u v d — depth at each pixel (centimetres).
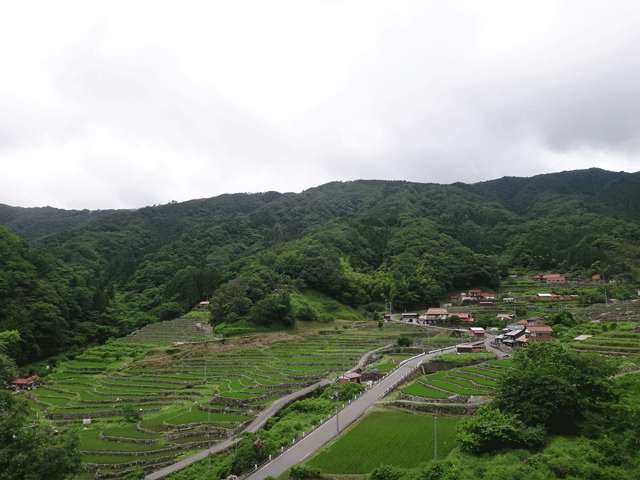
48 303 15675
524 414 5347
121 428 7669
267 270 19375
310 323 16500
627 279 18738
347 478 4575
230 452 5972
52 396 10444
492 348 12075
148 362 12531
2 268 15538
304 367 11156
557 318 13125
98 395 10088
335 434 5938
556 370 5697
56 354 14838
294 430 6231
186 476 5209
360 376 9269
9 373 3662
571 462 4244
